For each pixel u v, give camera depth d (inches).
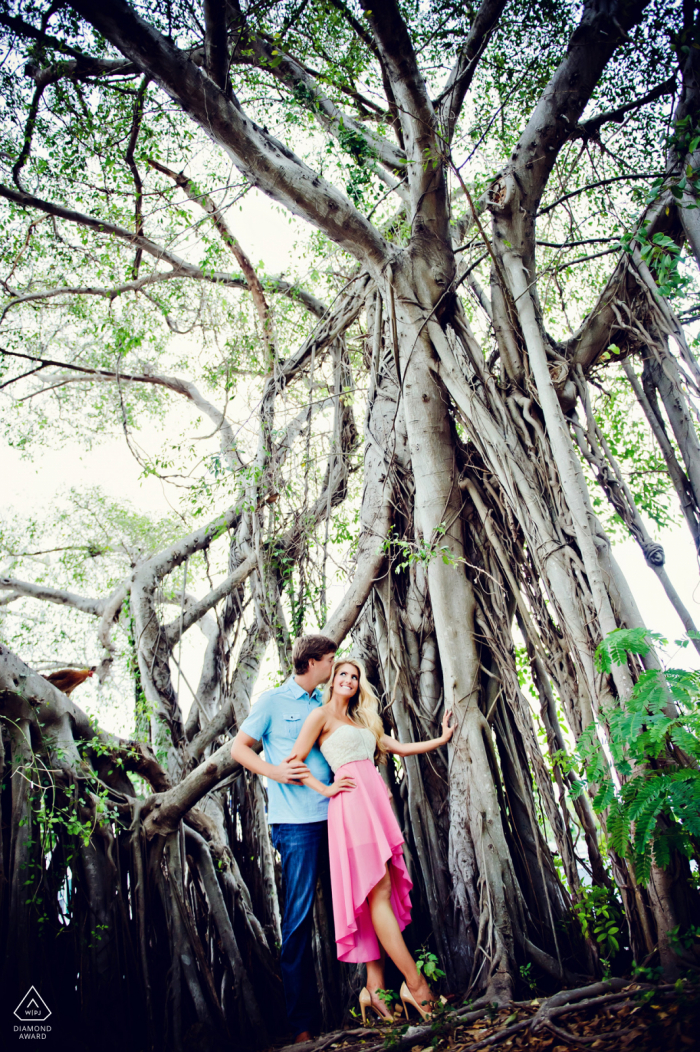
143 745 182.2
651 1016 87.6
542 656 144.9
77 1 128.8
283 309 269.9
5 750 155.3
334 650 134.3
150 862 160.4
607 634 127.0
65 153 209.5
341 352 240.4
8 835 147.9
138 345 249.8
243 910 174.6
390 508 184.9
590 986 101.4
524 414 155.3
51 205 220.4
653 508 219.5
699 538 158.1
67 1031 135.0
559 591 136.8
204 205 235.0
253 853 198.4
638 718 109.7
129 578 263.7
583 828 142.1
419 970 114.3
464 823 139.3
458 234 232.8
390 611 175.0
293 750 120.3
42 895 145.2
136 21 132.6
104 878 151.6
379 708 167.0
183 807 162.6
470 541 165.9
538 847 140.4
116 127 208.4
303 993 120.9
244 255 245.0
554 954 126.6
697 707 110.8
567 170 219.9
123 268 267.4
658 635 118.6
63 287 278.2
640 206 183.6
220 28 141.4
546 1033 90.8
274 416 232.7
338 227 164.9
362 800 117.0
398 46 149.3
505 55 202.1
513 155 168.4
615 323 165.6
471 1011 107.8
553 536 140.8
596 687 127.0
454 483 165.2
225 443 279.6
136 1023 142.7
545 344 164.6
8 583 287.7
